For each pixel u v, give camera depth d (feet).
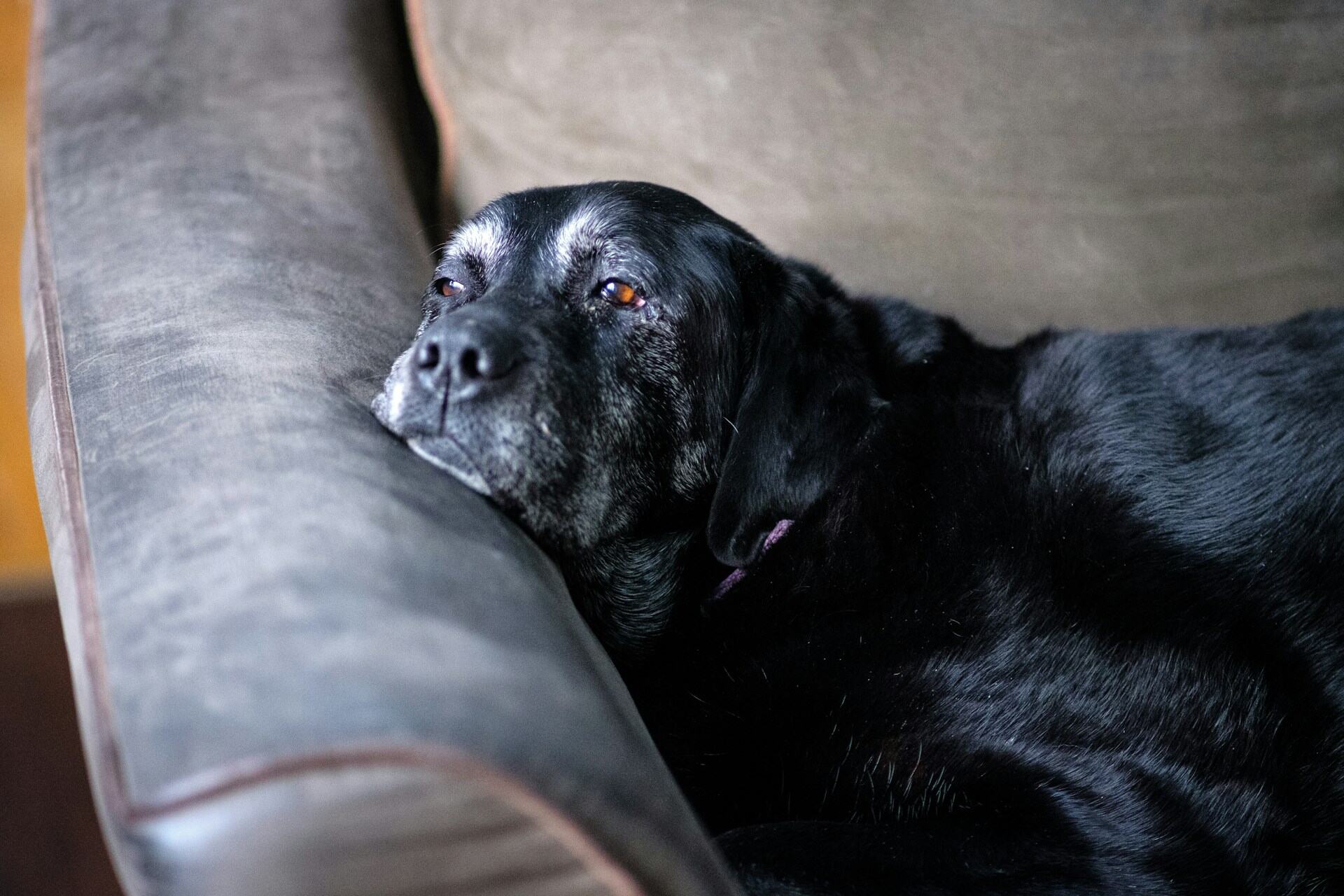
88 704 2.94
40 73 6.88
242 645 2.73
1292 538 4.91
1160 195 6.70
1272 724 4.60
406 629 2.84
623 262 5.16
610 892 2.69
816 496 5.16
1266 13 6.58
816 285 5.95
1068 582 4.78
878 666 4.76
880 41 6.75
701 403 5.36
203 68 6.98
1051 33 6.61
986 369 5.55
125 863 2.58
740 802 4.92
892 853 4.17
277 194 6.21
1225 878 4.30
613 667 3.95
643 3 6.99
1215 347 5.42
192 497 3.43
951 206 6.80
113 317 4.91
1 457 10.61
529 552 4.14
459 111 7.55
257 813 2.40
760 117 6.89
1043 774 4.44
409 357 4.51
